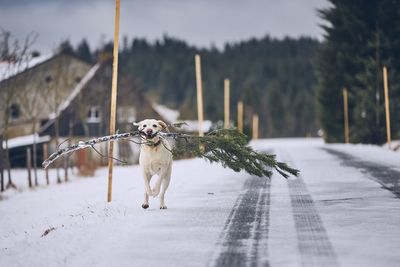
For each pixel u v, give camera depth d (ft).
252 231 30.14
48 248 28.19
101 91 145.07
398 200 39.45
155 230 30.89
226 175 59.77
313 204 38.68
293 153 99.66
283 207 37.70
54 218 45.27
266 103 420.36
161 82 512.22
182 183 53.42
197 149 40.11
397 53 135.85
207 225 32.01
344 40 149.28
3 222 50.34
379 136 131.34
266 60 532.32
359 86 146.72
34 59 161.07
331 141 166.50
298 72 489.67
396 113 132.67
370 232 29.12
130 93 157.79
